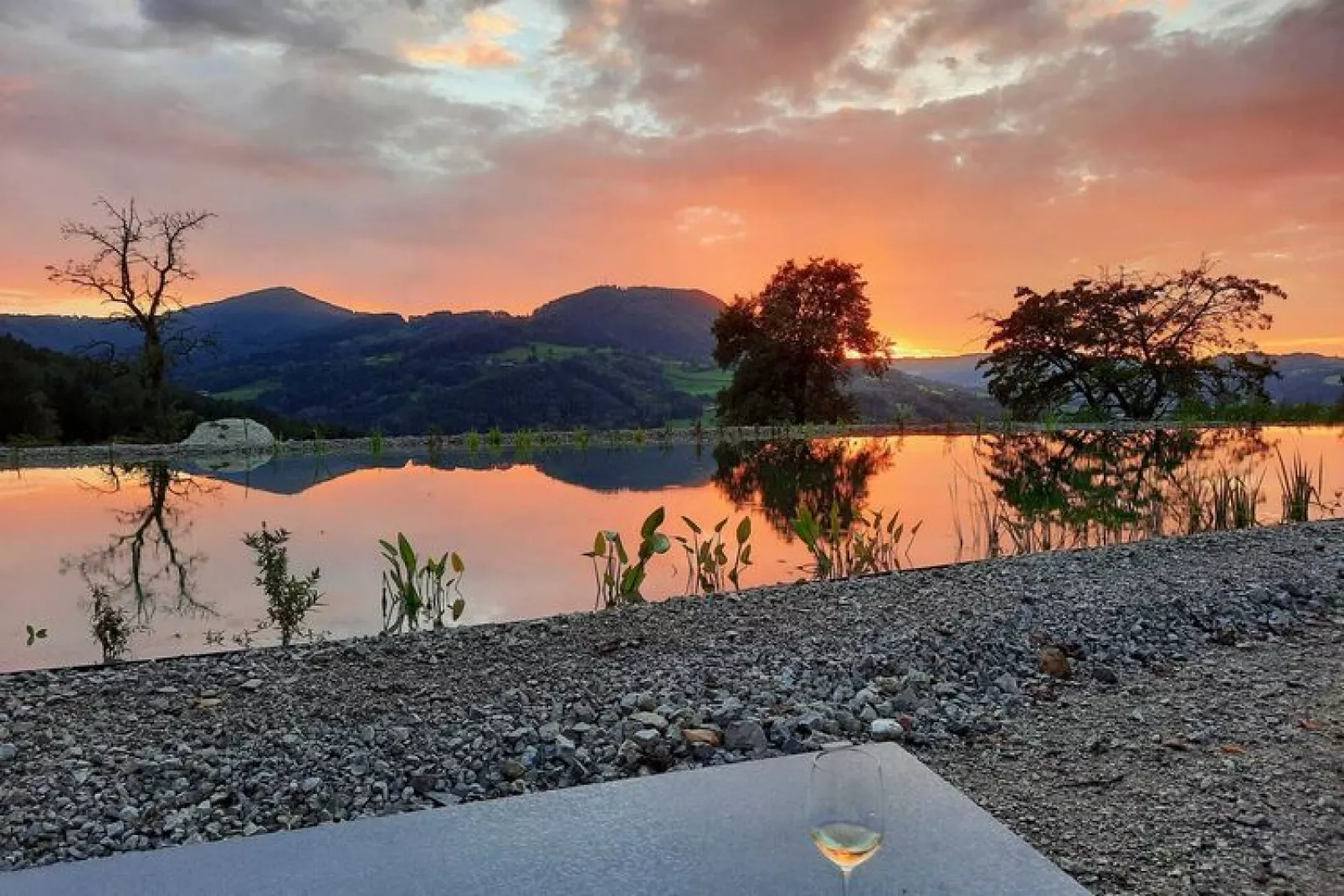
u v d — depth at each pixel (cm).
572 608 560
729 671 412
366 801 299
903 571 621
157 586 616
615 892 163
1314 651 434
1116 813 286
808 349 2481
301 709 370
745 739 339
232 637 500
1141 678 406
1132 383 2309
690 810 197
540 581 629
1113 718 363
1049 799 298
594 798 203
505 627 482
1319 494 949
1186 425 2039
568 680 402
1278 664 417
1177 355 2198
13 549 748
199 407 2481
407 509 952
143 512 948
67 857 265
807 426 2378
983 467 1299
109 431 2144
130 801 296
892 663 420
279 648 453
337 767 320
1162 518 845
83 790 302
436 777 312
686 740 338
